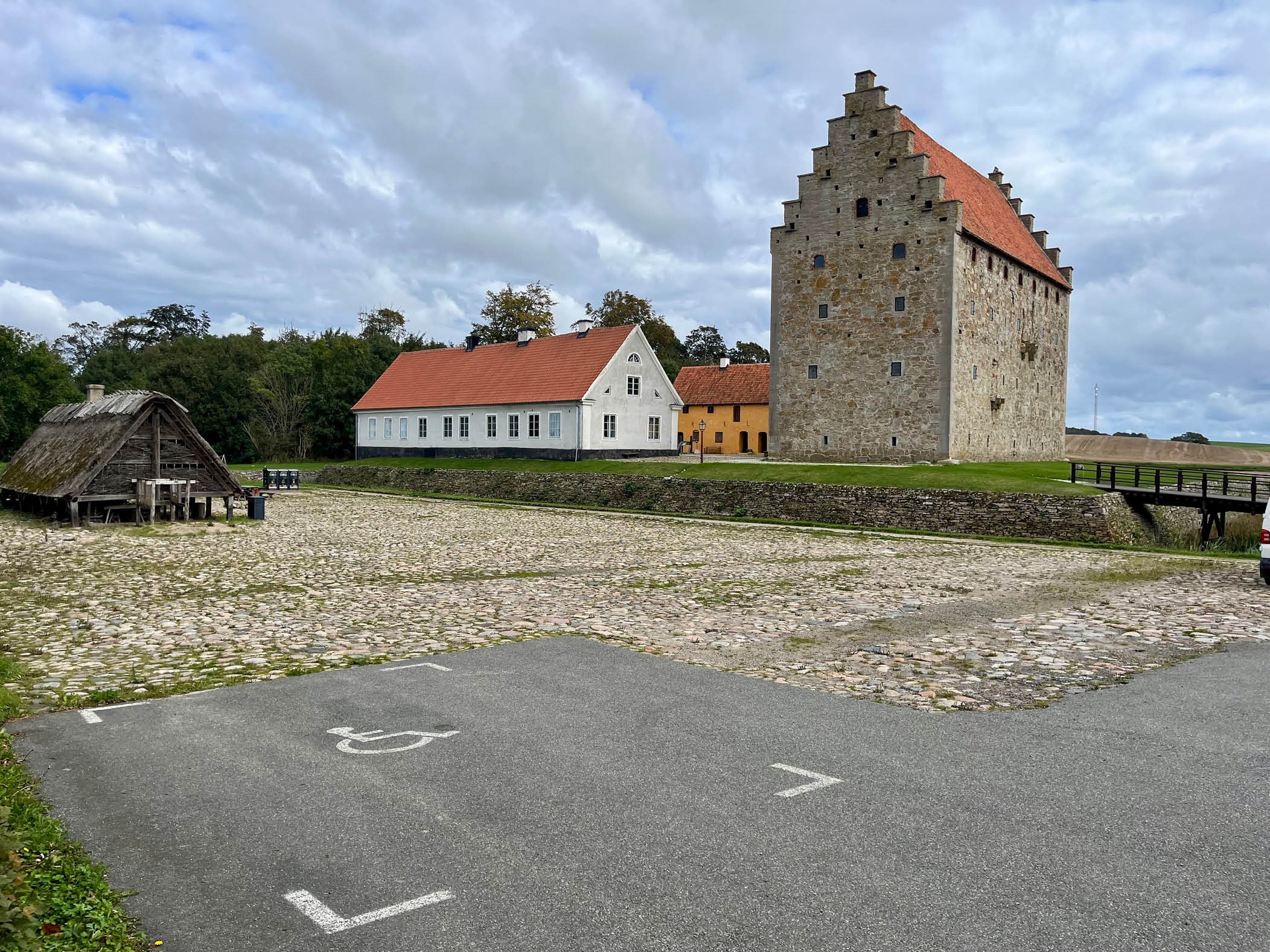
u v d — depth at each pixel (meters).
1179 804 5.99
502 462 53.50
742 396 74.56
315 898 4.77
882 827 5.64
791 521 35.34
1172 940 4.31
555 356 56.88
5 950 3.59
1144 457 83.31
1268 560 17.59
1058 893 4.78
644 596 16.00
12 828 5.31
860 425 48.69
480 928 4.46
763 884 4.89
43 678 9.62
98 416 32.94
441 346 95.38
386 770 6.71
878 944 4.28
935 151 53.75
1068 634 12.31
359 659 10.60
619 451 54.31
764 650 11.20
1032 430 57.00
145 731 7.71
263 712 8.27
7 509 37.19
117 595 15.80
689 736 7.54
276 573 18.92
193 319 128.62
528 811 5.91
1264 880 4.91
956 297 45.75
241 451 78.81
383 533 29.08
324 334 93.00
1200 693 8.98
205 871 5.07
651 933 4.40
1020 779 6.47
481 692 9.03
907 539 29.22
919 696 8.89
